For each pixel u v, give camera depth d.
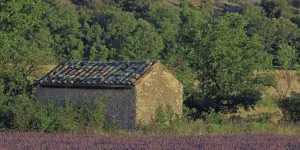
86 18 139.50
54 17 125.56
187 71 59.84
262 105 63.53
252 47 60.84
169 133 36.78
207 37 60.38
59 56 113.81
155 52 115.12
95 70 46.12
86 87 44.03
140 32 117.88
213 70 59.44
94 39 125.12
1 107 40.56
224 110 58.75
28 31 107.94
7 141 29.39
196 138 30.92
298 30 136.88
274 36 126.88
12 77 47.28
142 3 178.00
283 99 54.41
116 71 44.78
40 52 54.81
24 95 42.69
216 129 39.09
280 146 27.20
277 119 55.62
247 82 59.78
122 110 42.31
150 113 43.25
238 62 59.03
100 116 39.53
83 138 31.02
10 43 54.84
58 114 38.44
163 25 137.00
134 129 41.06
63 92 45.56
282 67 76.88
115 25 127.69
